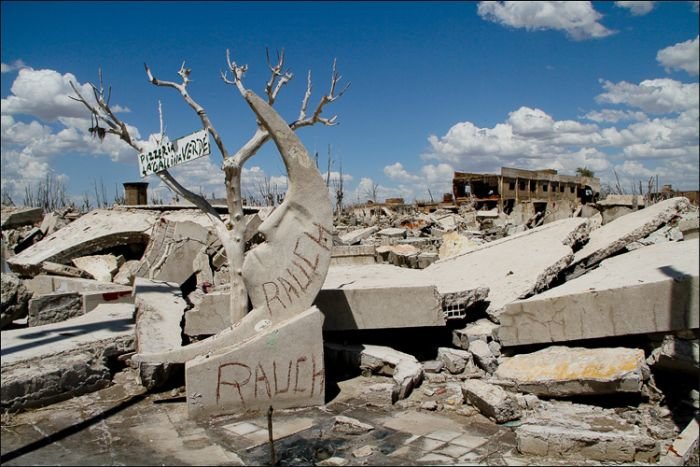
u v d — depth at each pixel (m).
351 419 6.00
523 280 9.33
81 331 8.22
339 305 8.07
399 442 5.62
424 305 7.99
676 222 11.26
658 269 7.59
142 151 8.35
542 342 7.41
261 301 6.91
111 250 14.52
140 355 6.66
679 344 6.52
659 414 6.18
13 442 5.63
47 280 12.45
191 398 6.28
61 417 6.33
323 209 7.08
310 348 6.68
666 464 4.93
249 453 5.37
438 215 33.53
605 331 7.00
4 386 6.32
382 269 12.13
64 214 24.05
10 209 26.48
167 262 11.62
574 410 6.30
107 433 5.88
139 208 15.74
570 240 11.07
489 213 33.56
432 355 8.40
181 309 8.59
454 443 5.58
